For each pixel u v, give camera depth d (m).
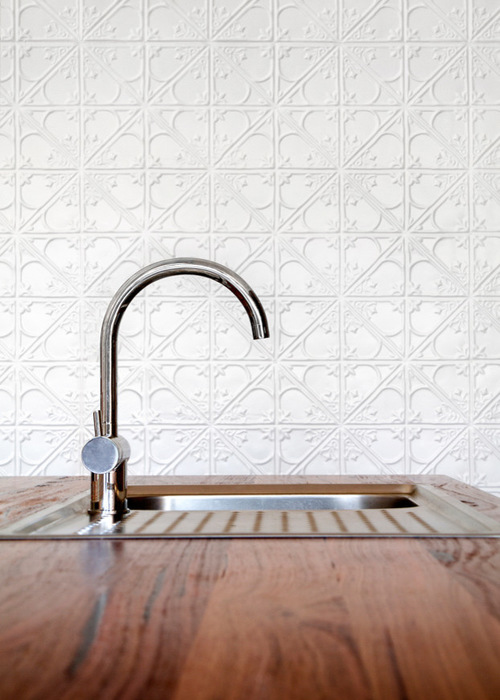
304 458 1.40
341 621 0.40
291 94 1.43
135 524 0.83
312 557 0.59
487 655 0.34
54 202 1.42
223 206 1.42
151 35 1.43
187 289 1.41
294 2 1.43
